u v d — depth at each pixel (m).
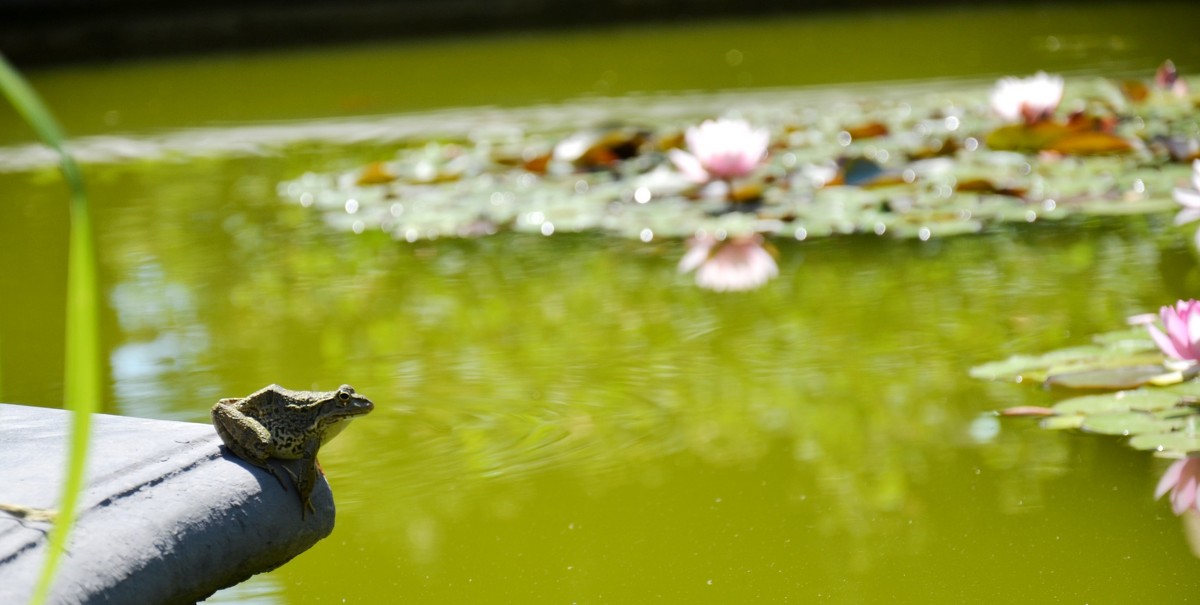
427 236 8.62
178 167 11.60
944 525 4.05
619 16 23.09
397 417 5.19
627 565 3.85
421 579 3.79
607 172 10.22
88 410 1.72
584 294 7.09
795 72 16.02
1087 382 5.11
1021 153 9.94
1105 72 14.23
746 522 4.14
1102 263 7.02
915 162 9.84
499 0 23.05
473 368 5.83
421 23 22.97
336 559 3.94
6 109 16.48
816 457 4.66
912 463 4.55
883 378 5.46
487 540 4.04
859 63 16.48
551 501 4.34
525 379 5.65
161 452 3.28
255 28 22.50
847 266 7.36
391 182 10.14
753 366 5.74
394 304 7.02
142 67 20.23
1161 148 9.53
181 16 22.59
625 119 13.01
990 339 5.86
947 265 7.23
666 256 7.85
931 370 5.52
